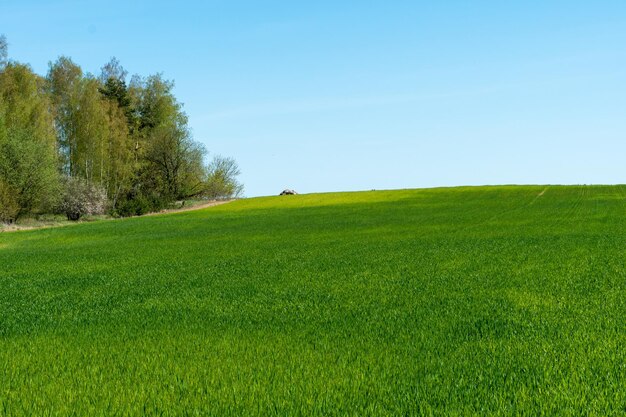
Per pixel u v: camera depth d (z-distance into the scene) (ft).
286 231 147.64
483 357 30.32
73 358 32.55
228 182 304.91
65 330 41.34
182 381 27.25
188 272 75.31
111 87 296.51
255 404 23.75
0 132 196.24
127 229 171.01
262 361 30.50
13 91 227.40
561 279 60.29
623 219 154.81
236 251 102.53
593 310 43.42
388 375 27.43
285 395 24.77
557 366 28.19
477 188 306.76
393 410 22.86
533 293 52.13
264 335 37.45
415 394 24.49
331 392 24.98
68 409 23.61
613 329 36.60
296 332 38.04
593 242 100.83
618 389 24.64
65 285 67.26
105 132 255.29
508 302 47.70
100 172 258.16
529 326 37.91
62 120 256.93
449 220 167.94
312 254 92.84
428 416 22.02
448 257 83.51
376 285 59.21
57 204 224.74
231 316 44.65
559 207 201.98
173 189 290.56
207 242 124.47
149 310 48.67
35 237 153.17
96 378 28.22
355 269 72.69
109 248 118.73
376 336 36.11
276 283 62.69
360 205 250.78
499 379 26.50
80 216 238.89
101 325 42.88
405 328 38.40
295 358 30.96
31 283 69.92
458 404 23.29
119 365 30.66
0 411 23.62
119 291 60.90
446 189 311.27
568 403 23.13
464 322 39.99
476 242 105.29
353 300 50.67
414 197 277.85
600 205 204.44
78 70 271.28
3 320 45.96
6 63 230.48
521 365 28.71
